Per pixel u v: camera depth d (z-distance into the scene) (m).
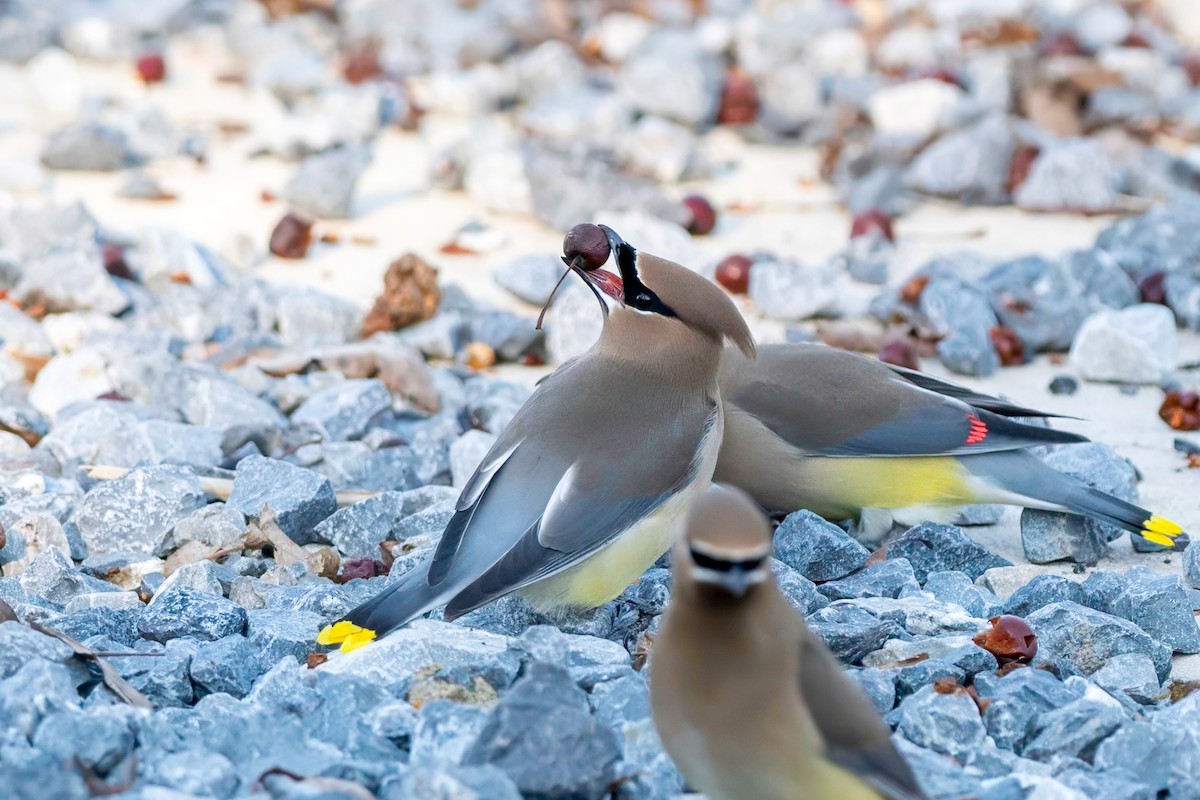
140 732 7.48
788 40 21.66
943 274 15.28
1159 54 22.09
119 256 15.12
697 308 9.63
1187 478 12.12
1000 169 18.16
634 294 9.59
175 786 7.19
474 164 17.84
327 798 6.88
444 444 12.25
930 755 7.90
